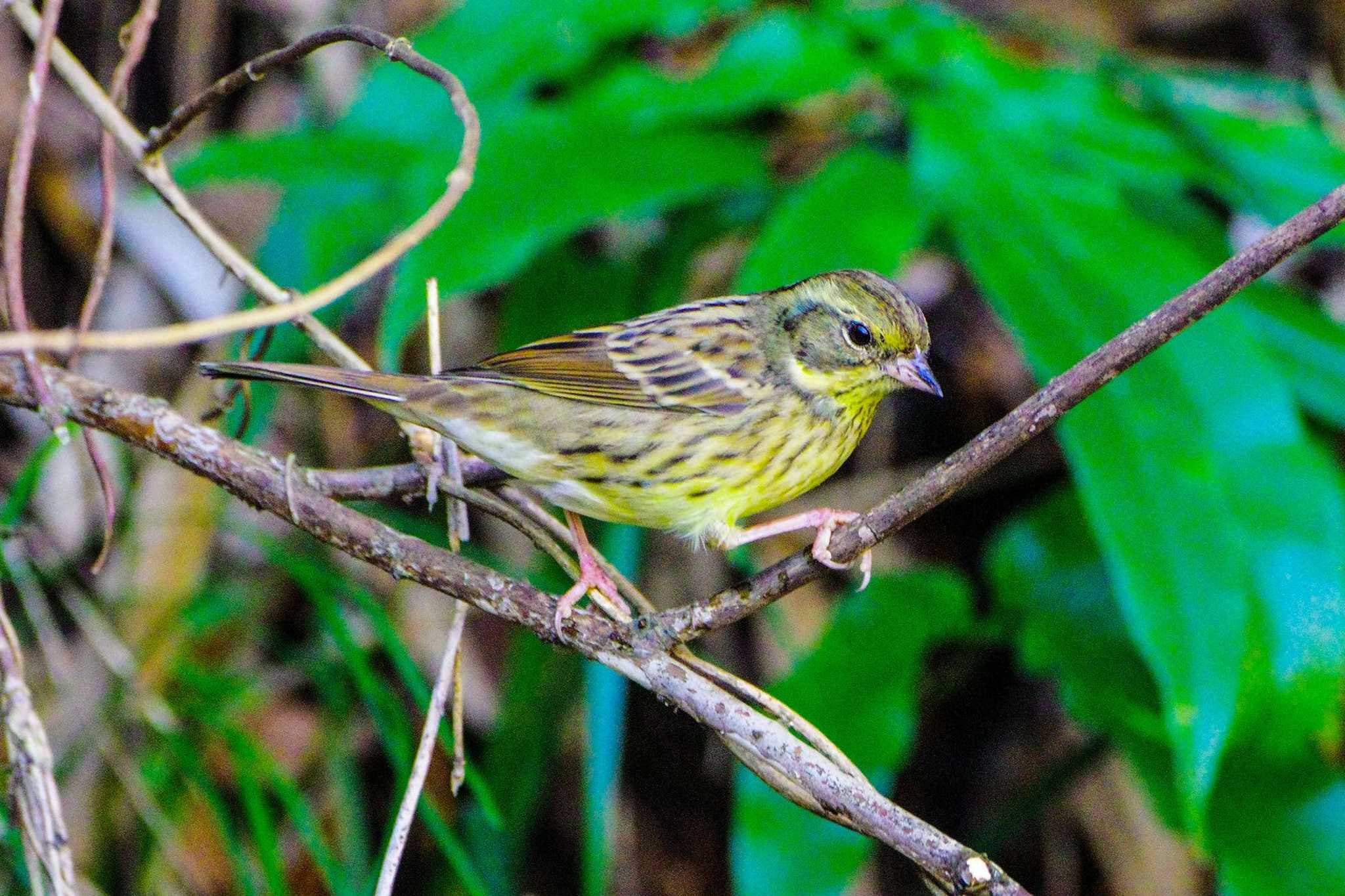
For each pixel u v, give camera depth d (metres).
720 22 11.91
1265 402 8.51
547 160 9.17
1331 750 9.38
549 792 12.34
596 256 11.78
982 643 10.59
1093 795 11.95
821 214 9.10
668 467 8.11
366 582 11.86
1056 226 8.84
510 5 9.93
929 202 9.15
